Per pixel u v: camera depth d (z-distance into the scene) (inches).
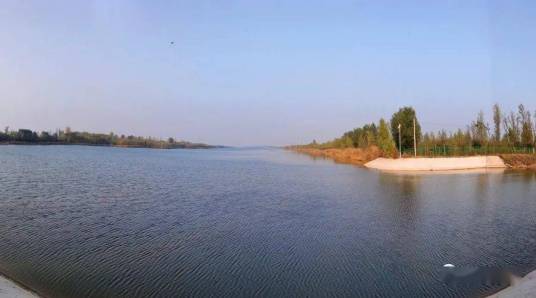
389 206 951.6
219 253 571.5
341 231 704.4
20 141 5423.2
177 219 792.3
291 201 1020.5
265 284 458.3
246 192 1183.6
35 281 464.1
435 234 687.7
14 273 487.8
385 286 455.2
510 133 2586.1
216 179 1571.1
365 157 2696.9
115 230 697.6
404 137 2596.0
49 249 584.4
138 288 445.7
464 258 557.3
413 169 2076.8
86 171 1784.0
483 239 656.4
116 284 456.4
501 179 1582.2
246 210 892.6
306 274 490.6
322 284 459.5
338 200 1040.8
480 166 2162.9
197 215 832.9
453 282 469.7
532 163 2250.2
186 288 445.7
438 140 2743.6
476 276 488.7
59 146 5428.2
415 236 673.6
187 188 1267.2
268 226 738.2
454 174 1830.7
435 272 502.0
